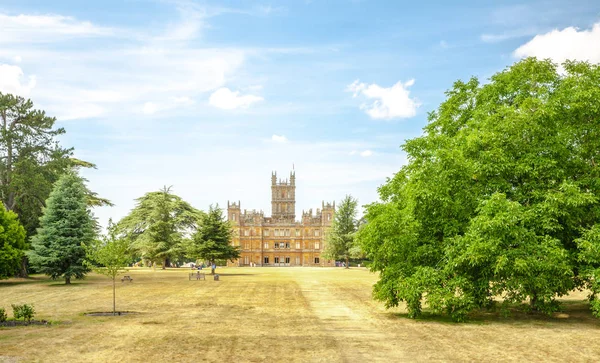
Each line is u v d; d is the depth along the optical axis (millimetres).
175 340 18781
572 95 24953
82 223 51531
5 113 59156
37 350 16938
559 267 21719
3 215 51219
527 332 20828
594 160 25344
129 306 30156
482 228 22391
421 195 24578
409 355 16438
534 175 23766
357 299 34219
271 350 17094
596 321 23875
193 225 84625
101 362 15312
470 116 30062
